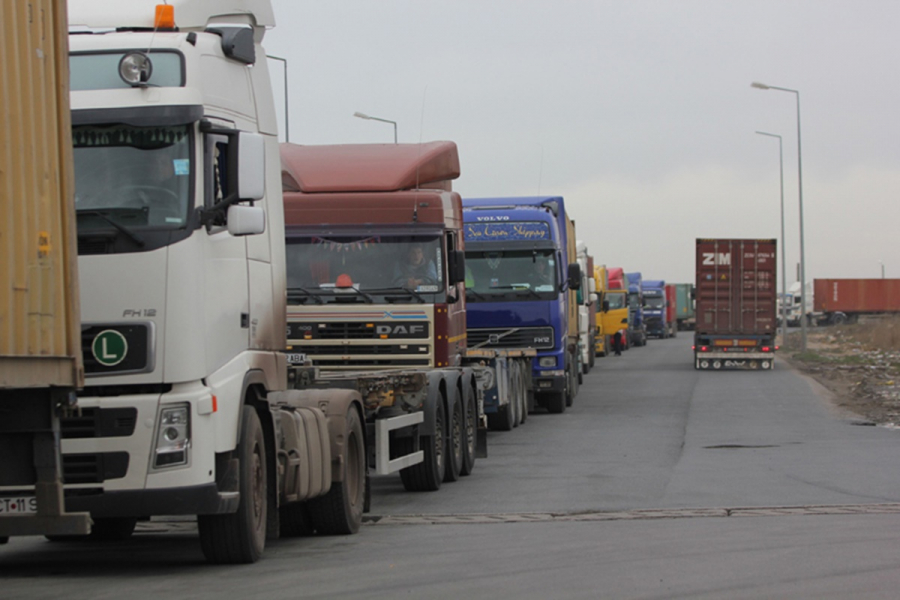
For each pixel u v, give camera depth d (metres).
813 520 14.16
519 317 31.70
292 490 12.72
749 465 20.59
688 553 11.79
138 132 10.86
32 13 8.91
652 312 109.75
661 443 24.94
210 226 11.01
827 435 26.38
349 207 20.05
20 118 8.71
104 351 10.51
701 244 55.97
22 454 9.59
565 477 19.36
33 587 10.45
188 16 12.27
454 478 19.16
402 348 19.84
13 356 8.55
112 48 11.15
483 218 31.83
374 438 16.52
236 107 12.05
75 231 9.45
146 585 10.45
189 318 10.62
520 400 30.27
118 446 10.45
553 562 11.40
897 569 10.75
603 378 50.34
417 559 11.80
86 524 9.59
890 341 74.69
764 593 9.70
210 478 10.70
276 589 10.16
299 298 19.95
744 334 56.00
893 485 17.69
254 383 11.95
